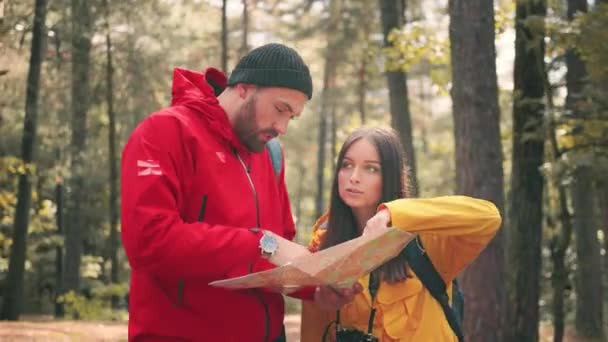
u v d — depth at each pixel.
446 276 2.84
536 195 10.13
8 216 20.09
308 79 2.64
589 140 9.20
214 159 2.62
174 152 2.54
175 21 21.19
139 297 2.64
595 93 8.98
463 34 8.33
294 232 3.19
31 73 16.42
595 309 17.89
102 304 21.19
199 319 2.60
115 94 20.12
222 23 24.36
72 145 20.05
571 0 10.68
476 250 2.73
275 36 30.48
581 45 8.87
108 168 22.89
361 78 30.77
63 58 19.14
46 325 14.05
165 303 2.60
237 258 2.46
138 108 20.02
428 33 12.10
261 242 2.49
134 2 18.72
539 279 10.21
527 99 9.64
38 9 16.28
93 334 13.08
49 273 28.03
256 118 2.63
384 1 15.21
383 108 37.47
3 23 15.66
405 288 2.80
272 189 2.94
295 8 29.91
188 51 24.08
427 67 28.53
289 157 42.59
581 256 17.89
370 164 2.89
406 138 14.88
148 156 2.50
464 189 8.36
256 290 2.72
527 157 10.12
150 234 2.41
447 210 2.59
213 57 26.39
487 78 8.31
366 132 2.92
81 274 23.98
